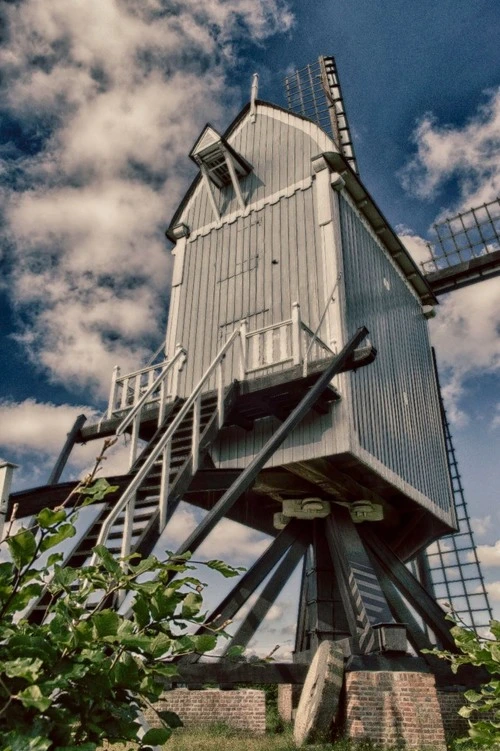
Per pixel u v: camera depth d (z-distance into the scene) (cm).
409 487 1259
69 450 1026
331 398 1030
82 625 216
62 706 215
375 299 1333
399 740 771
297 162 1329
